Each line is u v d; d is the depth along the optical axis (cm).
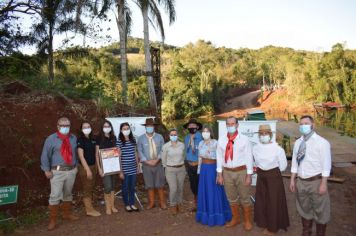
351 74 5562
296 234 566
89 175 643
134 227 617
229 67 8238
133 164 705
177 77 5744
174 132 675
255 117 1057
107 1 1586
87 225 629
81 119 914
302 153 504
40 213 699
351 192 815
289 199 765
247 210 588
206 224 618
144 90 3672
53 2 1709
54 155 609
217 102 6469
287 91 6450
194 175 695
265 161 560
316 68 5725
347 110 5231
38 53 1830
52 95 932
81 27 1539
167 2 1606
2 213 656
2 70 1180
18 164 750
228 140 588
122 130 698
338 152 1302
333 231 576
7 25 1606
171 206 678
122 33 1605
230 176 589
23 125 802
